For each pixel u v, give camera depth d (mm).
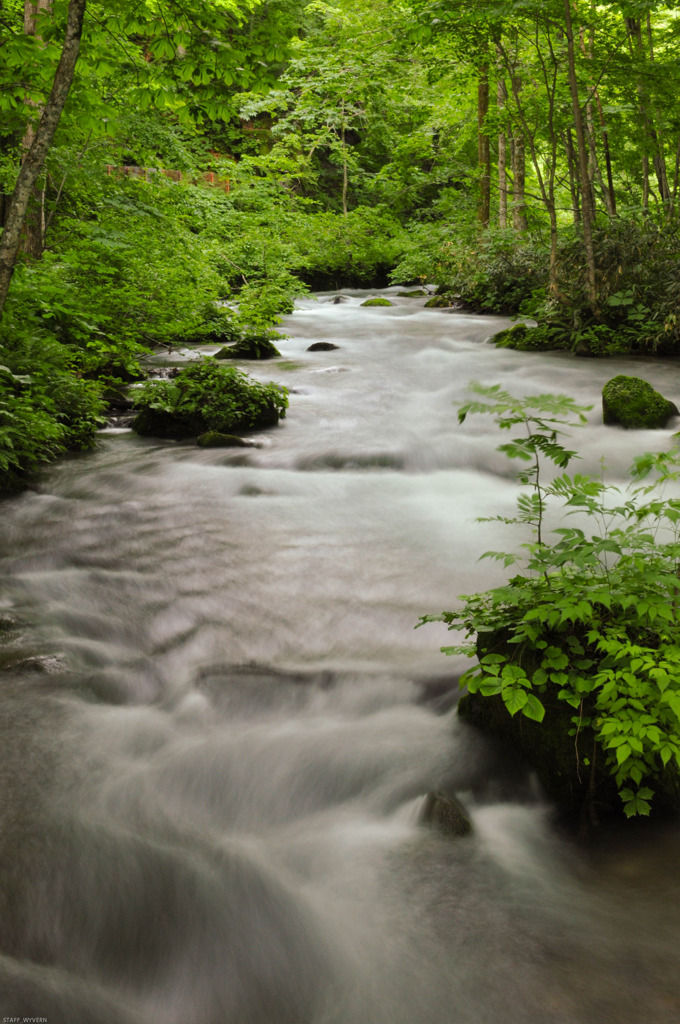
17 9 13055
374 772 3643
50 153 13320
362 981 2607
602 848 3201
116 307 13258
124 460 8672
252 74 6887
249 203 26984
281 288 20547
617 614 3543
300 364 13633
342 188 33812
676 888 2936
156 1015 2594
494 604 3660
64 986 2621
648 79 15039
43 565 6000
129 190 16891
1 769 3531
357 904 2914
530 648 3562
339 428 9945
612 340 14336
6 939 2744
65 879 2961
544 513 6891
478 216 24438
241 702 4203
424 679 4309
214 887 2967
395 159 30266
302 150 32094
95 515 7016
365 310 20922
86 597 5441
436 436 9445
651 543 3631
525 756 3576
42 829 3174
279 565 5938
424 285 26391
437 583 5605
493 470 8352
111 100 11789
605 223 16969
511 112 16766
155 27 6773
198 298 15406
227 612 5234
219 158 28953
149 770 3635
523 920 2805
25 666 4465
